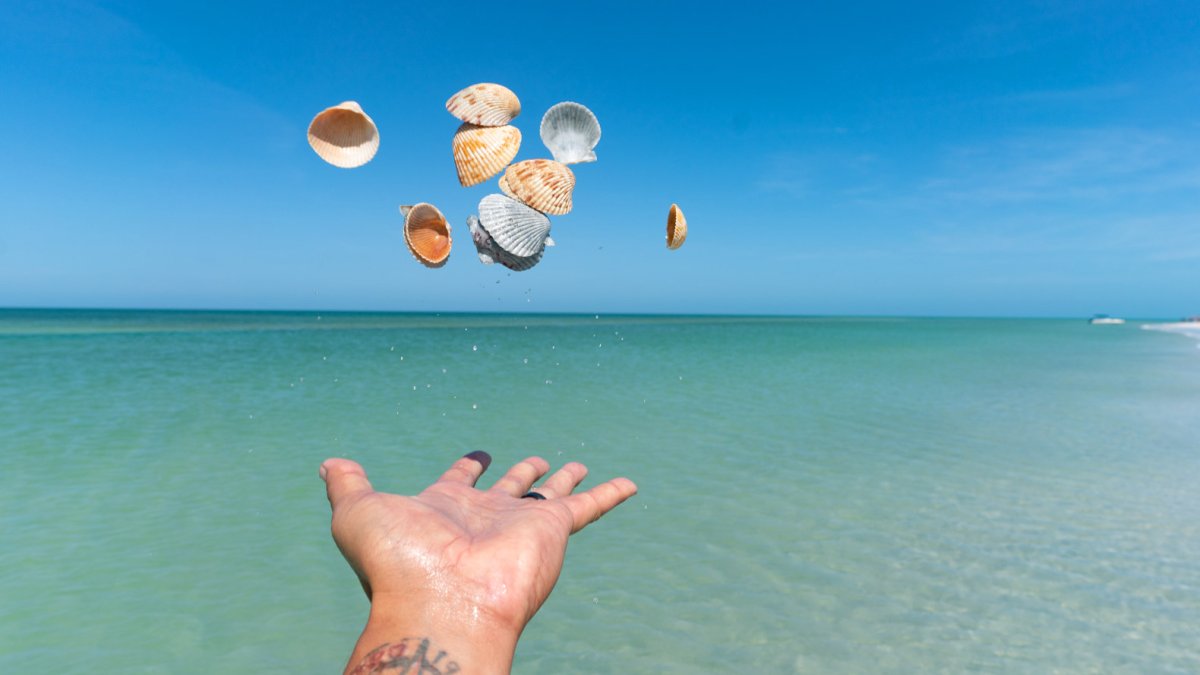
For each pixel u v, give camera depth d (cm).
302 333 1043
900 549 140
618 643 105
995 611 114
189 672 97
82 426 256
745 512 163
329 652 103
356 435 246
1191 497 175
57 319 1873
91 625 109
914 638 106
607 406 319
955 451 229
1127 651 102
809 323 2564
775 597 119
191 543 142
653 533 149
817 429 268
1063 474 199
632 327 1683
